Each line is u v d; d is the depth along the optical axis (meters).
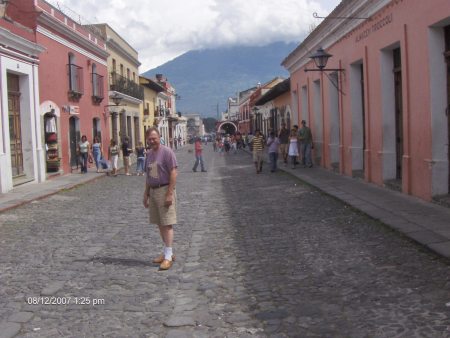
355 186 13.38
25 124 17.61
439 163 9.98
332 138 18.47
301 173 18.09
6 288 5.89
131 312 5.04
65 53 22.00
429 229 7.68
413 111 10.78
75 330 4.61
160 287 5.83
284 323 4.60
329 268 6.25
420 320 4.48
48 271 6.59
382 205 10.08
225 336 4.38
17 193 14.88
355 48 14.70
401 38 11.21
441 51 9.95
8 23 15.89
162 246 7.91
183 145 80.62
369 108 13.66
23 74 17.16
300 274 6.08
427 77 10.05
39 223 10.34
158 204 6.64
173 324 4.67
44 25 19.50
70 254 7.51
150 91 47.88
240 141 48.88
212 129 150.50
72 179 19.41
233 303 5.20
